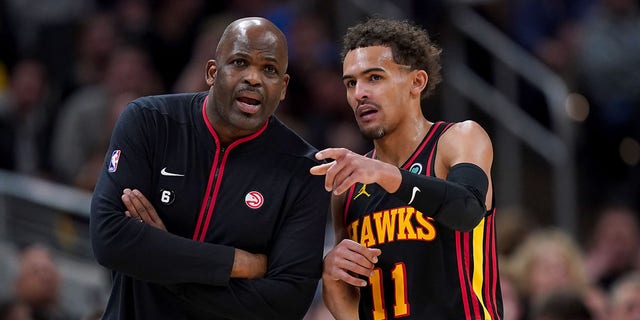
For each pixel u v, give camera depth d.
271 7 30.02
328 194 12.45
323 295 12.85
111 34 29.02
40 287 19.59
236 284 11.80
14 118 27.73
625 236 23.44
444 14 29.03
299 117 28.31
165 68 29.03
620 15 28.00
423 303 12.31
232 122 11.87
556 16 30.34
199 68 26.05
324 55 29.20
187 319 12.10
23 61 29.97
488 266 12.55
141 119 12.20
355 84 12.62
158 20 29.66
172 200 12.07
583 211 28.14
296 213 12.27
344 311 12.74
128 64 26.77
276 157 12.38
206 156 12.21
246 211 12.12
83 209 22.12
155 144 12.14
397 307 12.41
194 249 11.65
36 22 31.45
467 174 11.76
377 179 10.99
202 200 12.12
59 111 27.92
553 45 29.94
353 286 12.84
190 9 29.41
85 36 29.55
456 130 12.50
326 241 22.67
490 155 12.30
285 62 12.02
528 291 20.00
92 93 27.08
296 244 12.12
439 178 12.05
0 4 30.20
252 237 12.12
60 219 22.22
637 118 27.83
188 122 12.34
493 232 12.70
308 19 29.41
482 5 29.69
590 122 28.17
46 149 27.59
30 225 22.31
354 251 12.12
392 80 12.46
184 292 11.82
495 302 12.60
